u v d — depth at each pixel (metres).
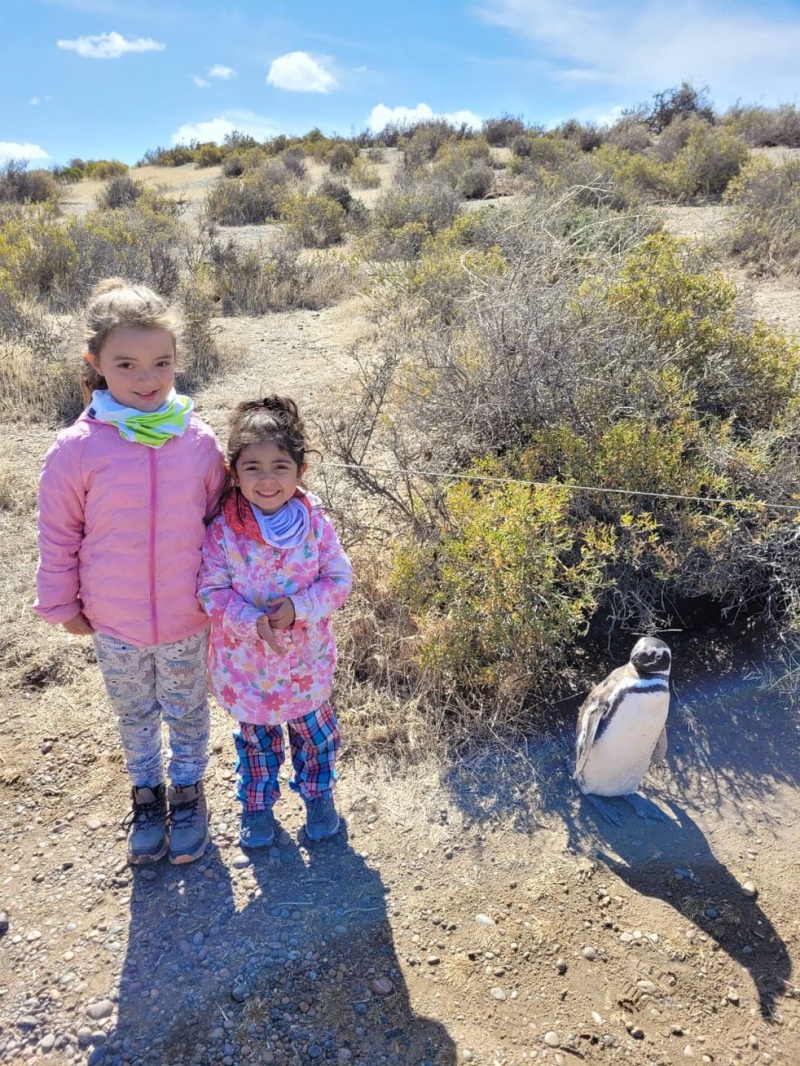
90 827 2.75
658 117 26.06
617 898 2.54
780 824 2.83
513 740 3.14
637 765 2.78
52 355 7.38
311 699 2.47
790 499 3.69
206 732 2.63
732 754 3.13
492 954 2.36
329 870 2.61
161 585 2.29
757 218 9.90
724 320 4.70
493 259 6.30
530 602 3.26
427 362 4.77
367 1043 2.11
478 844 2.73
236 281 10.93
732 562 3.53
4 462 5.53
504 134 28.16
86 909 2.47
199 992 2.22
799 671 3.33
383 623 3.62
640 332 4.44
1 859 2.64
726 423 3.93
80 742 3.14
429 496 3.96
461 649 3.21
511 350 4.35
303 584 2.36
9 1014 2.17
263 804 2.66
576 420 4.13
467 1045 2.11
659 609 3.75
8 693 3.43
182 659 2.45
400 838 2.74
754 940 2.42
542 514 3.30
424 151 26.00
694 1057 2.11
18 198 23.61
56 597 2.26
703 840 2.77
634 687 2.60
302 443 2.28
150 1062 2.05
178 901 2.49
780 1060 2.11
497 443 4.35
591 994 2.26
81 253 11.34
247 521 2.29
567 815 2.85
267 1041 2.11
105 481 2.15
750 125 21.52
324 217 15.56
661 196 14.88
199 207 20.52
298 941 2.37
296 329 9.29
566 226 7.27
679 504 3.63
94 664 3.60
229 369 7.77
